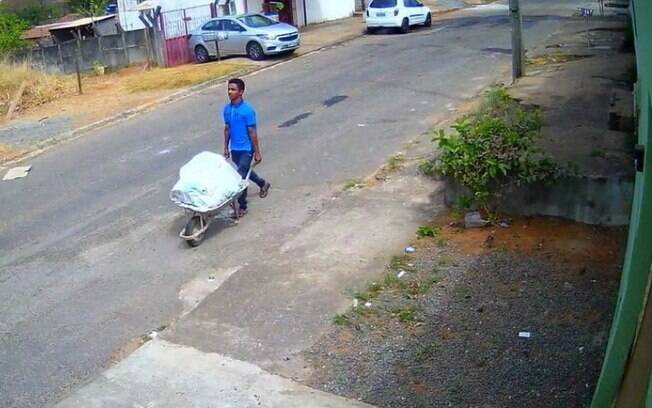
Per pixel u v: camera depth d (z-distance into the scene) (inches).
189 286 287.6
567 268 265.1
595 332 222.5
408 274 274.2
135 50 892.6
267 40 823.7
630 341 162.6
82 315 272.1
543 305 241.3
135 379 224.8
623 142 340.5
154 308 272.1
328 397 205.0
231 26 856.9
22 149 534.3
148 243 336.5
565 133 363.3
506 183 314.7
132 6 1085.8
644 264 158.6
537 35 840.3
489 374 207.8
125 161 478.0
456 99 557.3
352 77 682.2
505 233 301.3
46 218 383.6
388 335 234.2
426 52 794.2
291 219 345.7
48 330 263.1
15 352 249.8
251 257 307.4
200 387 217.3
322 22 1213.7
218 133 526.6
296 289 272.8
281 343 237.1
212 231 342.0
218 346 239.3
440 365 214.5
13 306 284.8
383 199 358.9
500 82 584.1
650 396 134.3
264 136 495.8
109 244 339.6
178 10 911.7
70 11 1749.5
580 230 297.1
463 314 241.1
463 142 329.1
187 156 474.0
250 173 366.0
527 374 205.9
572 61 603.2
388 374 213.0
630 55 605.0
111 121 601.6
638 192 176.2
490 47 790.5
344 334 237.8
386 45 884.0
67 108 657.6
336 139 474.3
